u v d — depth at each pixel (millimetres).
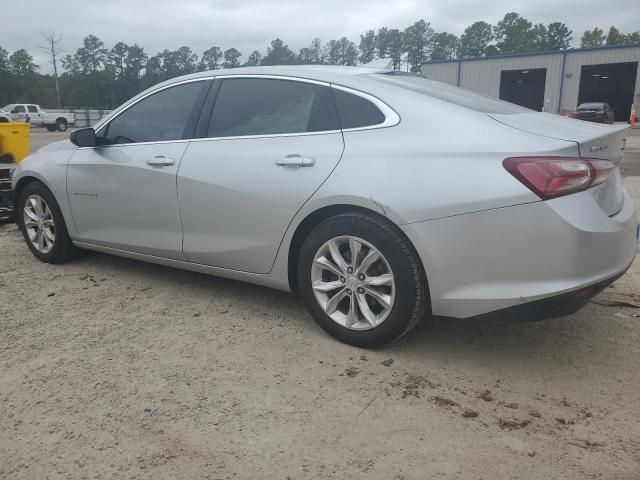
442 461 2182
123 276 4406
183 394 2664
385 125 3004
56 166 4410
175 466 2160
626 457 2201
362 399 2621
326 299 3201
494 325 3457
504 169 2615
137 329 3404
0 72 89812
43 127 42406
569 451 2240
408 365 2949
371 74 3375
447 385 2754
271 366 2938
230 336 3307
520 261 2609
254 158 3330
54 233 4621
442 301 2805
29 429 2393
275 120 3389
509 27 116125
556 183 2533
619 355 3068
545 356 3061
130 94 102375
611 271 2668
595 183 2646
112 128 4156
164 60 105125
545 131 2775
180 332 3363
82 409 2539
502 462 2172
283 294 3998
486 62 45594
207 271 3752
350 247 3018
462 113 2881
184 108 3812
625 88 45094
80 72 99500
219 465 2166
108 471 2133
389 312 2936
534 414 2494
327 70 3406
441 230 2719
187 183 3592
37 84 93875
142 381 2785
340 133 3113
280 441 2311
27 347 3152
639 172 10742
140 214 3930
